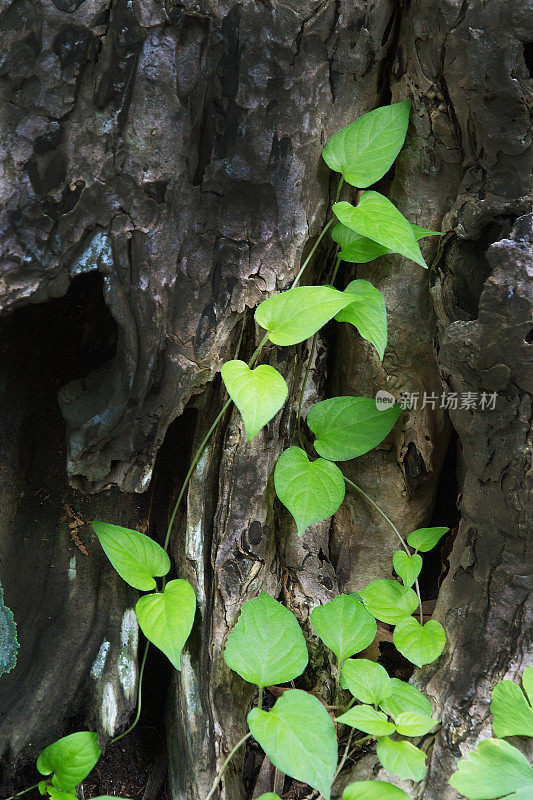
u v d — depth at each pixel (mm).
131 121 1085
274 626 1108
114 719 1188
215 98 1088
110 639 1195
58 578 1194
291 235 1118
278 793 1171
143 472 1145
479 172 1114
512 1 1072
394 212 1106
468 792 1073
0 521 1182
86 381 1144
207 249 1106
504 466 1111
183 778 1172
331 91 1115
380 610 1157
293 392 1167
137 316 1106
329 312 1078
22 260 1099
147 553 1129
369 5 1098
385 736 1097
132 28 1071
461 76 1095
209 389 1141
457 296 1135
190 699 1170
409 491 1209
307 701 1086
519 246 1080
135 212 1097
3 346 1158
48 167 1088
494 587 1132
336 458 1141
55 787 1140
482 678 1128
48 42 1072
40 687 1187
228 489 1155
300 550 1199
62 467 1182
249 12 1075
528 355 1083
